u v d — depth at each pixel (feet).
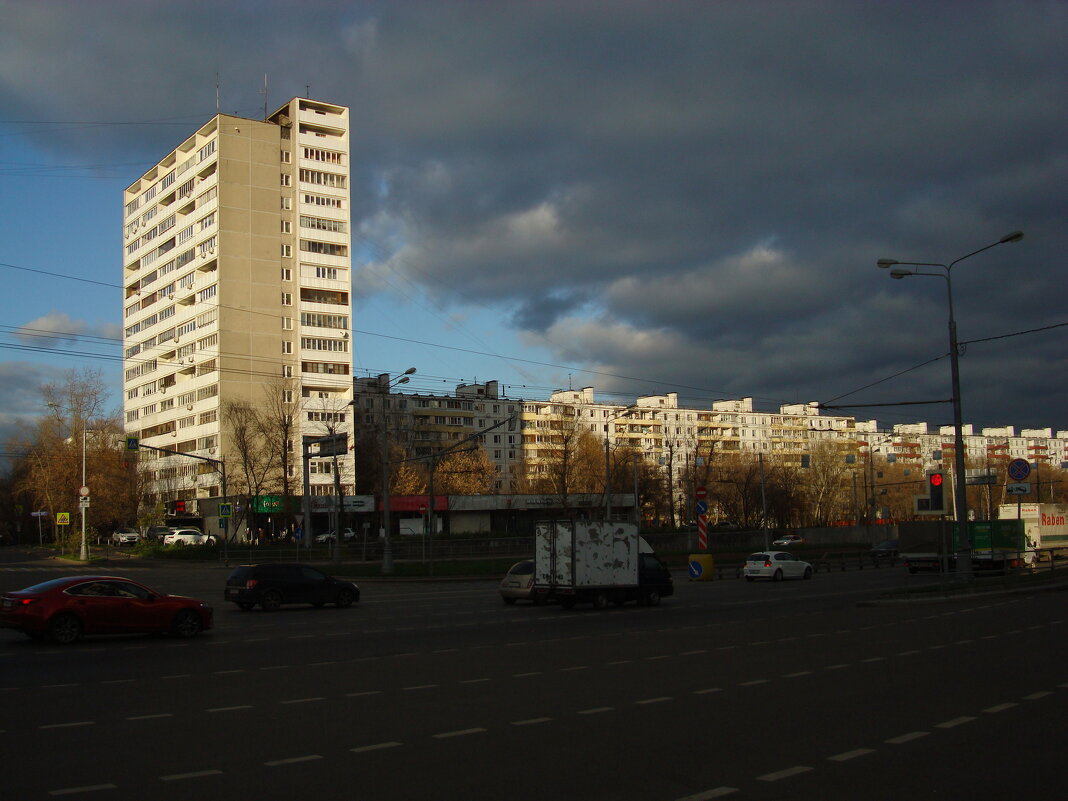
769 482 331.16
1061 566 162.91
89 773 27.78
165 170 334.24
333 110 326.03
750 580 156.35
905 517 396.78
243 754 30.07
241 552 210.38
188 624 70.13
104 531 311.27
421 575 160.76
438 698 40.55
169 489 319.27
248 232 302.04
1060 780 26.16
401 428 362.12
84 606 65.87
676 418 508.94
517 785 26.00
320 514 303.07
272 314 304.30
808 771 27.35
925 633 65.82
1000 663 49.85
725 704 38.42
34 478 271.08
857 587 127.24
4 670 51.31
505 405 449.06
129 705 39.50
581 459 334.85
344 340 317.42
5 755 30.17
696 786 25.82
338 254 318.86
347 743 31.55
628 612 90.58
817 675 46.32
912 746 30.45
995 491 378.12
